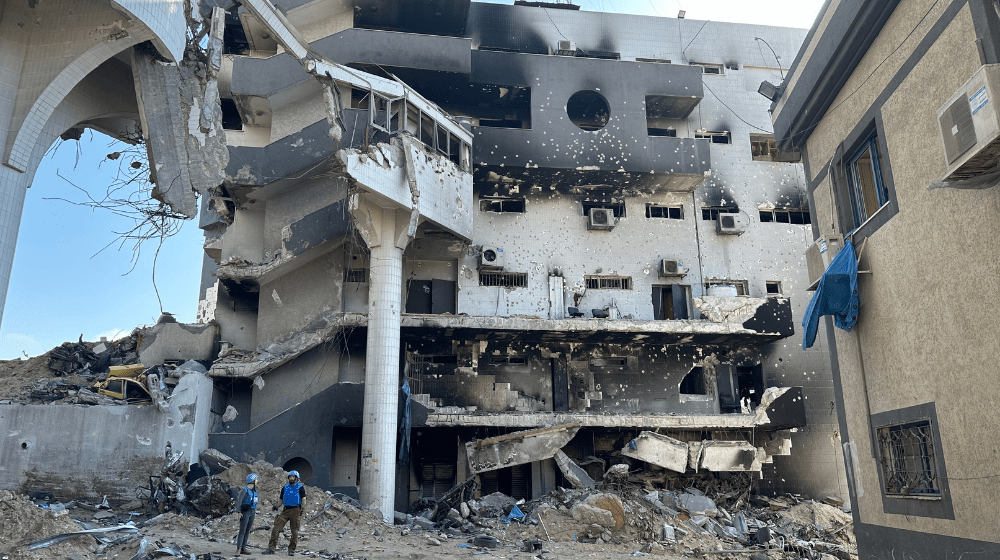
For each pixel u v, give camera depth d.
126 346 26.89
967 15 10.30
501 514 22.19
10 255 12.68
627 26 31.95
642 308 28.62
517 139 27.31
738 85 32.12
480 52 27.81
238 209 27.12
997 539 9.77
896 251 12.60
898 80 12.39
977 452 10.25
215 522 16.55
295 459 23.59
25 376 24.66
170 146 14.74
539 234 28.86
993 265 9.84
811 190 16.58
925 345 11.71
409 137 22.86
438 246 26.50
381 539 17.22
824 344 29.06
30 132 13.10
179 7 14.65
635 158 27.78
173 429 19.88
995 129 8.09
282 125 25.41
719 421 26.09
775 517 25.16
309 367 25.36
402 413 23.89
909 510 12.22
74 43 13.41
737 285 29.70
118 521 16.91
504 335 26.06
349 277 26.72
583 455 27.11
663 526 20.67
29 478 18.38
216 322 26.45
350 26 27.81
